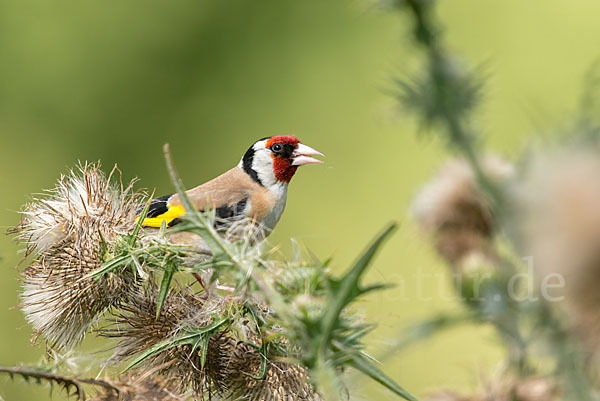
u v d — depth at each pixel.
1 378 4.21
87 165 6.07
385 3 2.64
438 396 3.26
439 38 2.63
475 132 2.59
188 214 4.14
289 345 4.87
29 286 5.67
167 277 4.88
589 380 2.22
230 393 5.25
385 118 2.68
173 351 5.25
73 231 5.63
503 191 2.30
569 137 2.01
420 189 3.33
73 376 4.29
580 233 1.88
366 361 3.52
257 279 3.89
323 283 3.74
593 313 1.96
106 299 5.51
